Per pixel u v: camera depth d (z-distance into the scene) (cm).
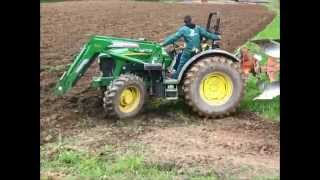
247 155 823
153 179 719
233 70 1013
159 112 1025
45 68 1191
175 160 794
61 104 1034
